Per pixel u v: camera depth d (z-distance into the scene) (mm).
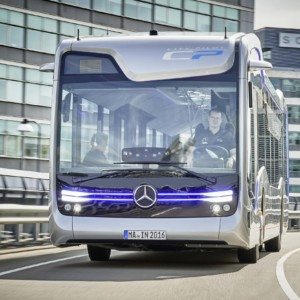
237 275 12430
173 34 13984
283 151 20328
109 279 11453
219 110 13242
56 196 13297
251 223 13484
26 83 55031
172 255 17406
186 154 13102
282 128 20281
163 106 13273
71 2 56656
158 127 13211
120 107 13336
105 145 13250
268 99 16312
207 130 13188
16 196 31094
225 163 13094
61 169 13336
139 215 12977
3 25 54031
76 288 10266
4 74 54000
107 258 15391
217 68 13359
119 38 13688
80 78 13562
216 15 62344
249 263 14969
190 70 13359
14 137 54281
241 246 13203
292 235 34094
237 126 13188
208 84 13312
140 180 13031
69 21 56625
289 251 19766
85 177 13195
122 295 9586
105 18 57875
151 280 11391
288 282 11477
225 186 13016
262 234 15164
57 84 13609
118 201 13031
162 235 12914
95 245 13688
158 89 13328
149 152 13133
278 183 18438
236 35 13852
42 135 55688
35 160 55344
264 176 15180
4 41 54062
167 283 11016
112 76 13461
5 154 53719
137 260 15594
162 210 12945
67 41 13773
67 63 13648
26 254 17344
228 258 16438
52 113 13547
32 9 55156
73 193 13188
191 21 61188
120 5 58344
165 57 13438
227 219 12953
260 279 11859
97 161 13234
